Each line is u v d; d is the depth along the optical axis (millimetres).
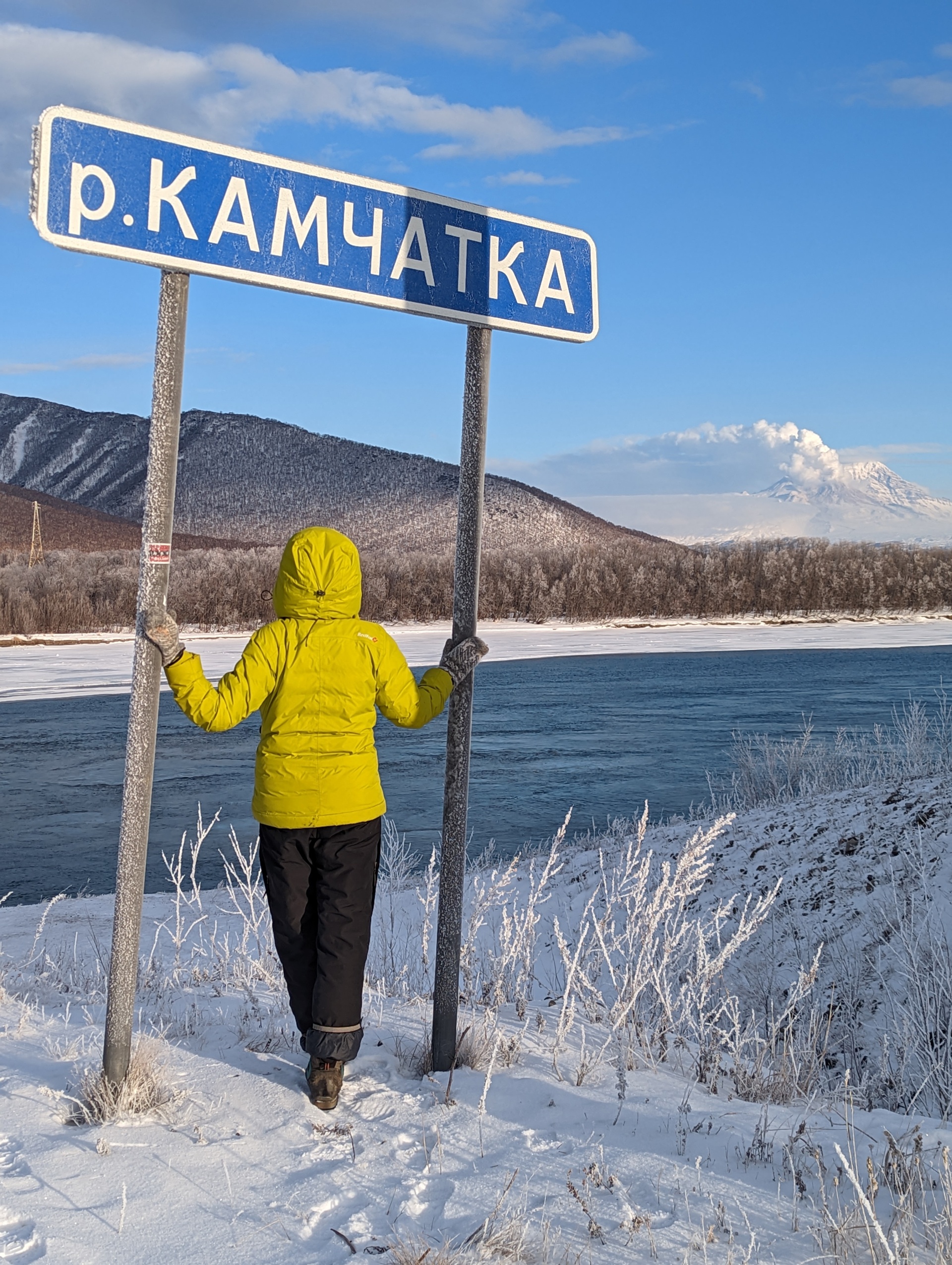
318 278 3188
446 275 3447
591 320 3848
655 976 4188
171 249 2930
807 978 4148
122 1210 2338
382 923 7082
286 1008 4258
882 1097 4148
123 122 2861
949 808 7059
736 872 7262
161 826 13258
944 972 4496
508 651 49438
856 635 60875
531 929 4781
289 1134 2840
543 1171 2648
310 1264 2166
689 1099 3357
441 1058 3426
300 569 3168
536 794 15227
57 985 5379
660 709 26109
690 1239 2318
